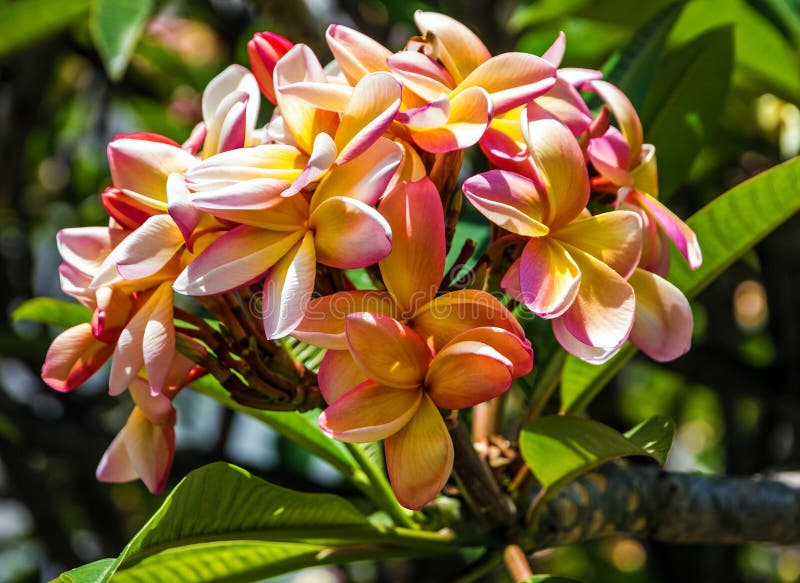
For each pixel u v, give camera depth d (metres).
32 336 1.39
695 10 1.14
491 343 0.69
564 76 0.77
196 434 1.69
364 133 0.69
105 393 1.52
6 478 1.46
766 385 1.28
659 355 0.73
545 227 0.71
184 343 0.73
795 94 1.20
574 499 0.88
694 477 0.91
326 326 0.70
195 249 0.71
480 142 0.72
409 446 0.70
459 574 0.84
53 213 1.73
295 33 1.12
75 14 1.13
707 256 0.84
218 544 0.82
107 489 1.55
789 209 0.82
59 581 0.71
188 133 1.63
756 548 1.98
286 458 1.54
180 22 1.75
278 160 0.71
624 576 1.73
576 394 0.87
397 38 1.35
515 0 1.34
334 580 1.98
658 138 0.96
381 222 0.68
